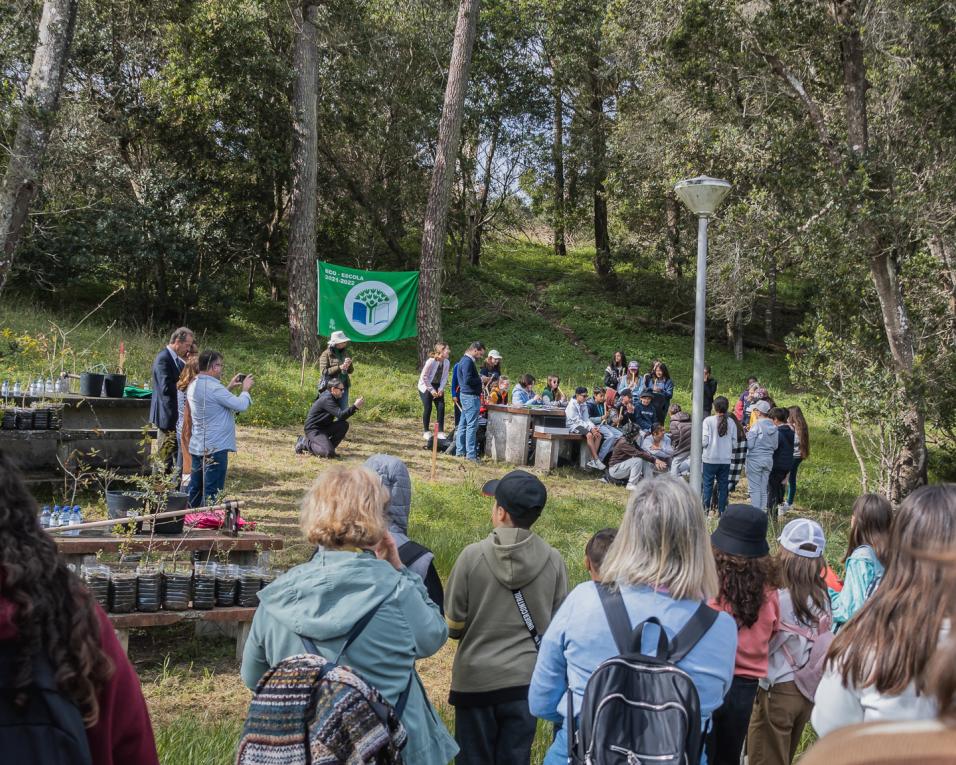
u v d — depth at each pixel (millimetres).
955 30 14461
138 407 10977
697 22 15547
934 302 16438
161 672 6324
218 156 28438
